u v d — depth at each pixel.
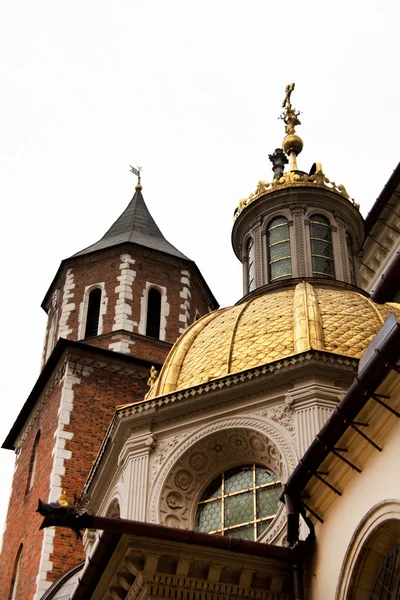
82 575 13.08
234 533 16.44
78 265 31.44
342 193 24.98
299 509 12.81
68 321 30.12
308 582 12.70
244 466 17.12
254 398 16.88
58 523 12.00
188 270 31.92
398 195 20.25
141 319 29.77
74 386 27.34
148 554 12.32
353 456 12.07
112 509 18.45
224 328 19.27
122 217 34.62
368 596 11.74
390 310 19.05
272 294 20.75
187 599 12.48
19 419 30.34
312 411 16.03
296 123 27.69
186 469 17.22
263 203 24.88
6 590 26.39
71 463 25.75
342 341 17.75
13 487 29.70
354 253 24.95
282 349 17.81
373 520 11.52
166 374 18.75
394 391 11.27
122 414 17.89
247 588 12.74
